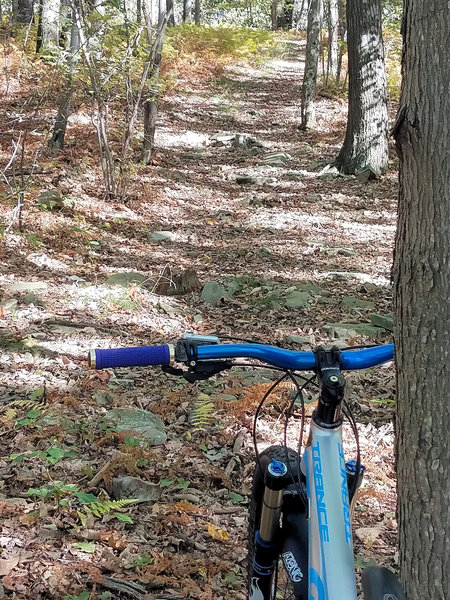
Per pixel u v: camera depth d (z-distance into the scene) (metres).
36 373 5.32
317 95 21.73
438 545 2.01
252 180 13.43
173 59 23.47
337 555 1.79
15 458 4.07
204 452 4.55
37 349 5.74
